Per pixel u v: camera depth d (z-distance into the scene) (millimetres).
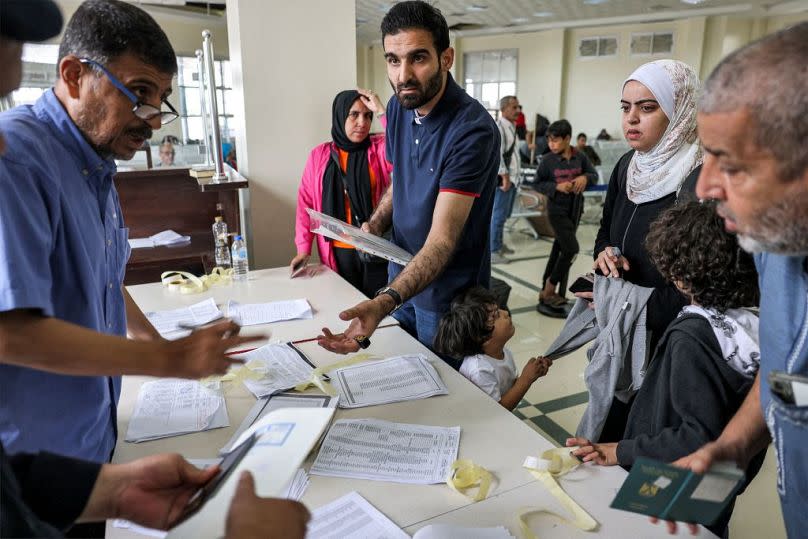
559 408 2609
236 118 2949
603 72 11164
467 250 1751
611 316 1419
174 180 2799
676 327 1083
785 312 781
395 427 1229
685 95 1463
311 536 919
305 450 724
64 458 733
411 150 1745
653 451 1011
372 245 1663
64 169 994
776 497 2008
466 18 10359
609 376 1396
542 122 8625
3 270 790
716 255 1026
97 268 1089
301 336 1776
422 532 908
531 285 4516
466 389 1419
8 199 821
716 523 1160
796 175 588
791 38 588
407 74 1532
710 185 664
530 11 9617
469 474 1053
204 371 874
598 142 7820
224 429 1241
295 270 2465
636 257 1531
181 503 750
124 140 1042
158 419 1270
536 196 5520
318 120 2852
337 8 2754
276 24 2662
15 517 508
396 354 1624
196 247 2719
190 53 8711
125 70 954
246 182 2578
